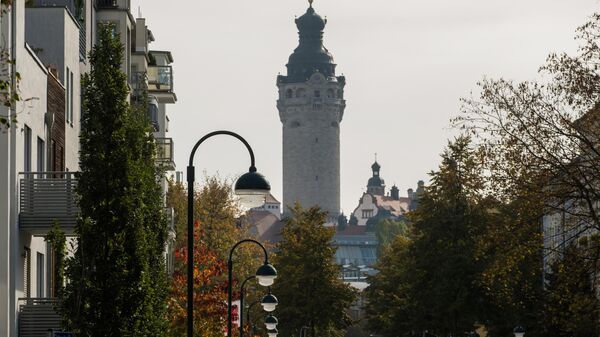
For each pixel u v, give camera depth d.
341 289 199.38
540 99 71.75
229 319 91.12
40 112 67.19
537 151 71.00
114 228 54.66
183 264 121.19
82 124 55.34
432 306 153.62
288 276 198.38
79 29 83.25
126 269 54.81
